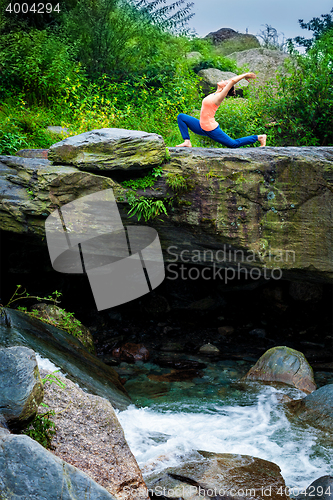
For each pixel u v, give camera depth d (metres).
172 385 5.70
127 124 8.30
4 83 8.92
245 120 8.77
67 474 2.43
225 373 6.11
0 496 2.25
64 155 5.28
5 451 2.40
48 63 9.13
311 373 5.71
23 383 2.84
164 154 5.25
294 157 5.47
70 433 3.37
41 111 8.51
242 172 5.39
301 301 8.01
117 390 5.25
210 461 3.86
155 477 3.60
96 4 10.04
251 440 4.36
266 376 5.80
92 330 7.41
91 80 9.86
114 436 3.52
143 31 10.52
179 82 9.85
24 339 4.78
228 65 12.39
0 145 7.22
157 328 7.73
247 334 7.59
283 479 3.65
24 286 7.80
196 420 4.77
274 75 11.49
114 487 3.06
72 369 4.85
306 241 5.65
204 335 7.52
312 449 4.20
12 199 5.50
